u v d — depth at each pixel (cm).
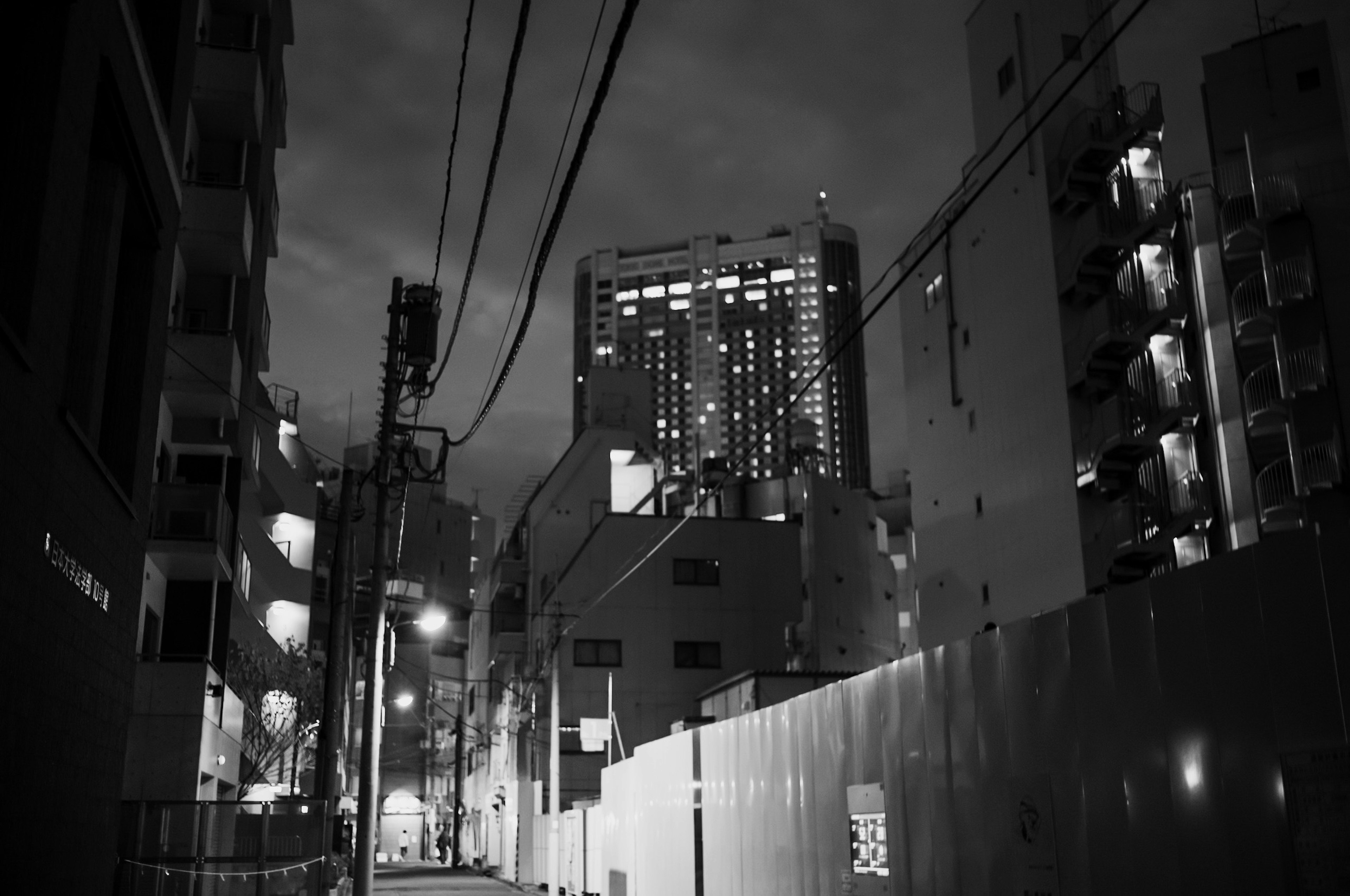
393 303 2159
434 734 9069
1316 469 3591
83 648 1148
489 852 6788
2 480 895
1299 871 731
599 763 4997
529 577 6606
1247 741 779
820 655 6088
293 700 3656
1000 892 1062
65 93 990
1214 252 4006
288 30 3806
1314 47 4184
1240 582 794
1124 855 895
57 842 1079
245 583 3359
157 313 1442
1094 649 945
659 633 5291
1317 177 3925
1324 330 3716
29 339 936
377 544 2041
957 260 5131
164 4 1596
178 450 2830
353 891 1861
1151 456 4056
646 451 6775
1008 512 4625
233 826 2031
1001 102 4881
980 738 1109
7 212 949
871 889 1327
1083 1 4812
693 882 2042
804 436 7125
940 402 5156
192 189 2733
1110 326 4162
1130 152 4362
